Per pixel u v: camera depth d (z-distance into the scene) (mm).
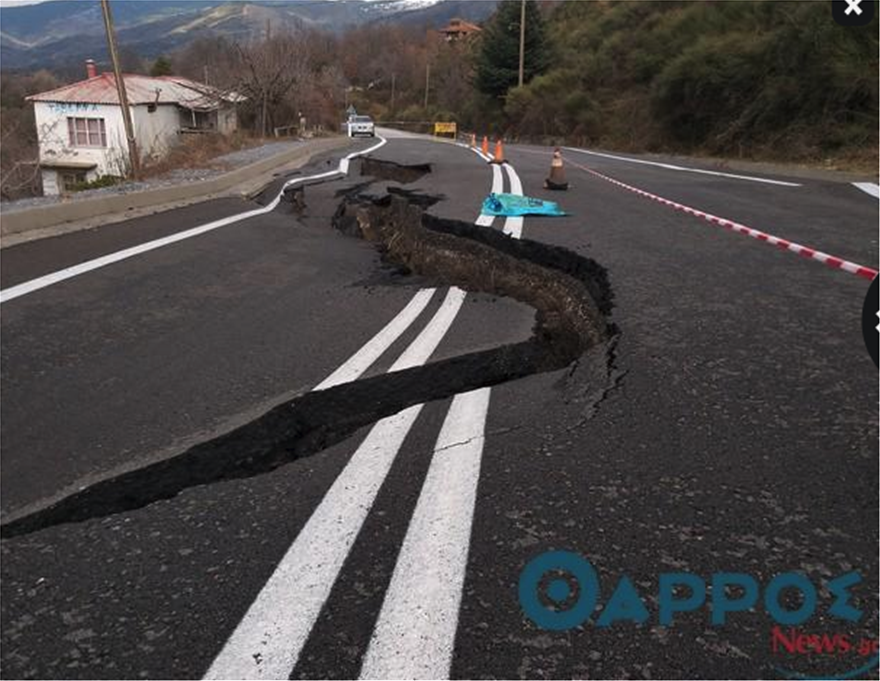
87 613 2213
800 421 3244
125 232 9109
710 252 6848
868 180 13148
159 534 2639
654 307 5102
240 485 2965
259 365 4980
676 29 29875
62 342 5414
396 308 6246
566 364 5035
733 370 3893
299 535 2539
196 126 41438
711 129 22719
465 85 68625
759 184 13016
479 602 2107
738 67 21250
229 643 2010
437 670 1858
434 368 4746
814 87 18016
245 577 2316
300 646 1973
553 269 6738
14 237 8539
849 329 4562
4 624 2189
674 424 3242
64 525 2771
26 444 3990
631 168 16906
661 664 1861
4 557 2582
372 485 2859
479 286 7301
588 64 38125
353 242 9492
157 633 2082
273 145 26172
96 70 42875
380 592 2182
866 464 2840
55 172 36531
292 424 4094
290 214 11234
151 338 5531
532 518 2527
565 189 11828
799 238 7484
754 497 2619
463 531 2469
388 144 29641
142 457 3779
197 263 7711
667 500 2613
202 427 4102
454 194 11203
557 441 3127
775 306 5078
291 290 6875
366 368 4801
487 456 3023
